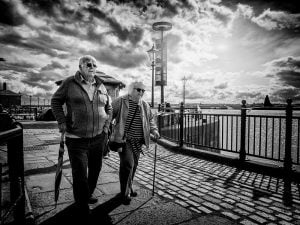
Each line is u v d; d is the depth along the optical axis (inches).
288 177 192.7
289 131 196.9
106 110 135.0
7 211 78.8
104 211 126.7
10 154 91.6
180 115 310.7
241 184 177.2
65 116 121.2
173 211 129.0
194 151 278.7
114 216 121.3
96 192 152.8
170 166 227.5
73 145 119.5
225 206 137.3
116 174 194.2
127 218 119.6
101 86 128.9
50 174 188.5
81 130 118.6
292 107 194.7
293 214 128.4
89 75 121.1
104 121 128.0
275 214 128.1
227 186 172.4
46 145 327.3
